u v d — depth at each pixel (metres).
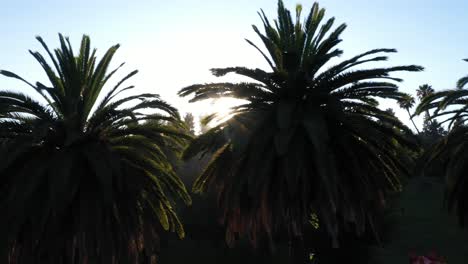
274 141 17.31
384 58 18.39
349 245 23.78
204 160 35.03
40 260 17.66
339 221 21.38
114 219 18.67
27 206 17.08
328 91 19.61
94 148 18.02
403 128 19.11
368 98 21.12
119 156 18.81
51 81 19.09
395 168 20.86
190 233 34.56
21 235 18.05
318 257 23.28
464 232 38.88
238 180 18.98
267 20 21.20
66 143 16.44
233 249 32.84
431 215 43.59
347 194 18.55
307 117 17.97
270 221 19.25
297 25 21.16
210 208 34.31
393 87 18.72
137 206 19.81
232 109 20.23
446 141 25.77
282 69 19.98
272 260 30.28
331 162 17.59
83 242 17.62
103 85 19.88
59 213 17.09
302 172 18.11
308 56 20.88
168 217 22.91
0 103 17.52
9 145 16.89
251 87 19.53
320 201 18.33
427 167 27.44
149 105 19.02
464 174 26.41
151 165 19.38
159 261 31.84
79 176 17.52
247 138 18.50
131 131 19.58
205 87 19.95
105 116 18.56
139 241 19.69
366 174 19.41
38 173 16.83
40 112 18.48
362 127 18.20
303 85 19.17
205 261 32.34
